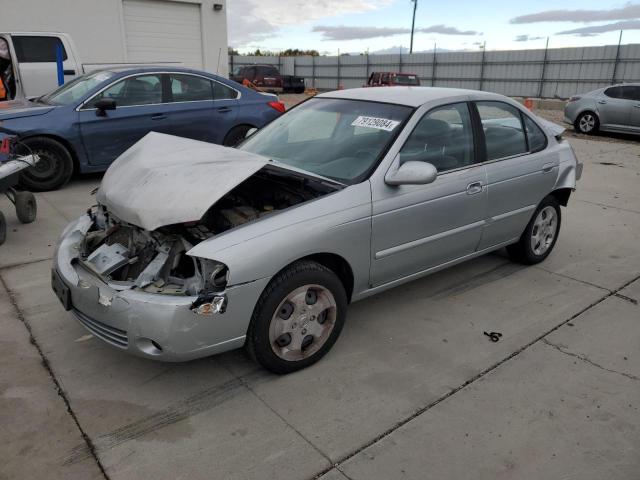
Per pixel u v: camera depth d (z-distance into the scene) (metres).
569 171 4.87
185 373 3.20
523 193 4.43
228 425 2.77
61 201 6.54
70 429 2.71
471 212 3.98
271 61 43.50
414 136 3.64
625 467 2.56
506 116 4.41
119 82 7.15
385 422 2.82
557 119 19.06
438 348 3.54
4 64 9.66
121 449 2.58
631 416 2.92
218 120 7.88
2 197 6.70
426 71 36.41
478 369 3.31
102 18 12.76
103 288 2.86
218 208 3.38
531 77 31.25
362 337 3.65
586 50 28.72
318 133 3.96
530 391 3.11
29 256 4.87
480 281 4.62
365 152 3.57
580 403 3.01
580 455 2.62
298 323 3.11
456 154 3.92
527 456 2.61
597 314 4.07
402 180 3.31
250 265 2.77
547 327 3.86
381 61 38.38
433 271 3.98
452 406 2.96
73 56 10.02
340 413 2.88
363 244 3.31
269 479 2.42
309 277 3.05
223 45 14.84
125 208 2.95
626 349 3.60
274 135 4.20
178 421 2.79
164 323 2.66
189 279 2.83
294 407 2.92
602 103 14.46
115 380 3.12
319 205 3.11
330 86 41.81
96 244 3.42
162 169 3.15
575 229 6.15
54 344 3.46
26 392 2.98
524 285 4.56
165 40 13.90
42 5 11.98
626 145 12.91
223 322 2.77
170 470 2.46
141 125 7.29
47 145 6.71
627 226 6.30
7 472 2.43
